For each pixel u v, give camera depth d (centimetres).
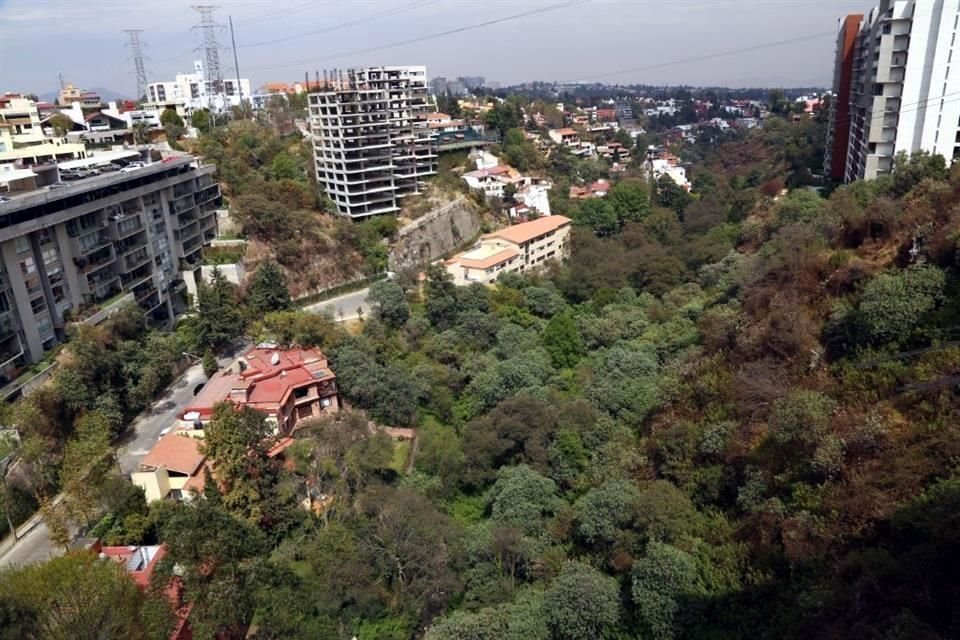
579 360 6969
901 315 3731
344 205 10462
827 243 5319
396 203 10919
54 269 5803
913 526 2877
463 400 6481
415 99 11500
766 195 11025
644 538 3903
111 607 2998
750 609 3259
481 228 11794
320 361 6125
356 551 4109
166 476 4566
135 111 12781
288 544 4178
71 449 4366
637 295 8769
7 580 3050
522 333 7269
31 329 5497
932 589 2608
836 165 10531
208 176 8781
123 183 6750
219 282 7106
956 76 7256
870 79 8369
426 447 5512
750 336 4809
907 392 3438
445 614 4112
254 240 8675
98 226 6391
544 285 8831
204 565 3241
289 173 10338
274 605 3359
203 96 16388
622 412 5416
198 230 8294
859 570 2870
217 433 4275
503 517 4594
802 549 3225
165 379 6297
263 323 6944
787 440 3669
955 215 4119
